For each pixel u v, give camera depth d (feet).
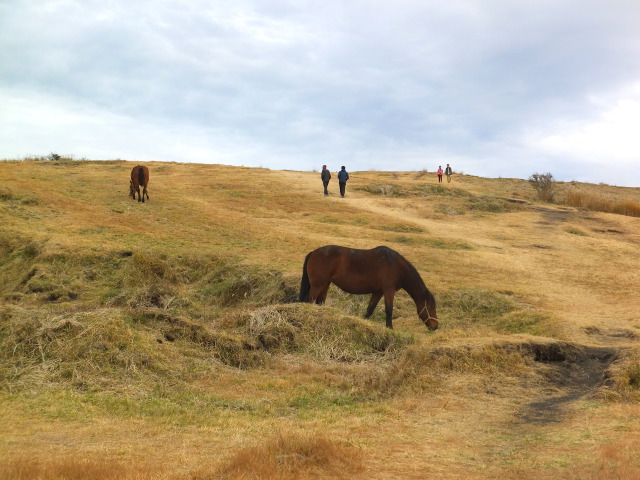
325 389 33.68
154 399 30.37
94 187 109.60
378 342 42.73
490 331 46.88
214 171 150.92
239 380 34.83
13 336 35.91
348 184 139.95
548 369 36.73
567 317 53.47
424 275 69.41
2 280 66.03
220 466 20.02
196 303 61.16
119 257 69.05
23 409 27.63
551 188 150.41
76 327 36.29
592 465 20.89
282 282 62.49
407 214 115.03
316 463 20.71
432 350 37.40
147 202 101.04
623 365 34.96
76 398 29.53
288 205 113.09
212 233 85.97
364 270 49.29
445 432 26.16
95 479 18.39
